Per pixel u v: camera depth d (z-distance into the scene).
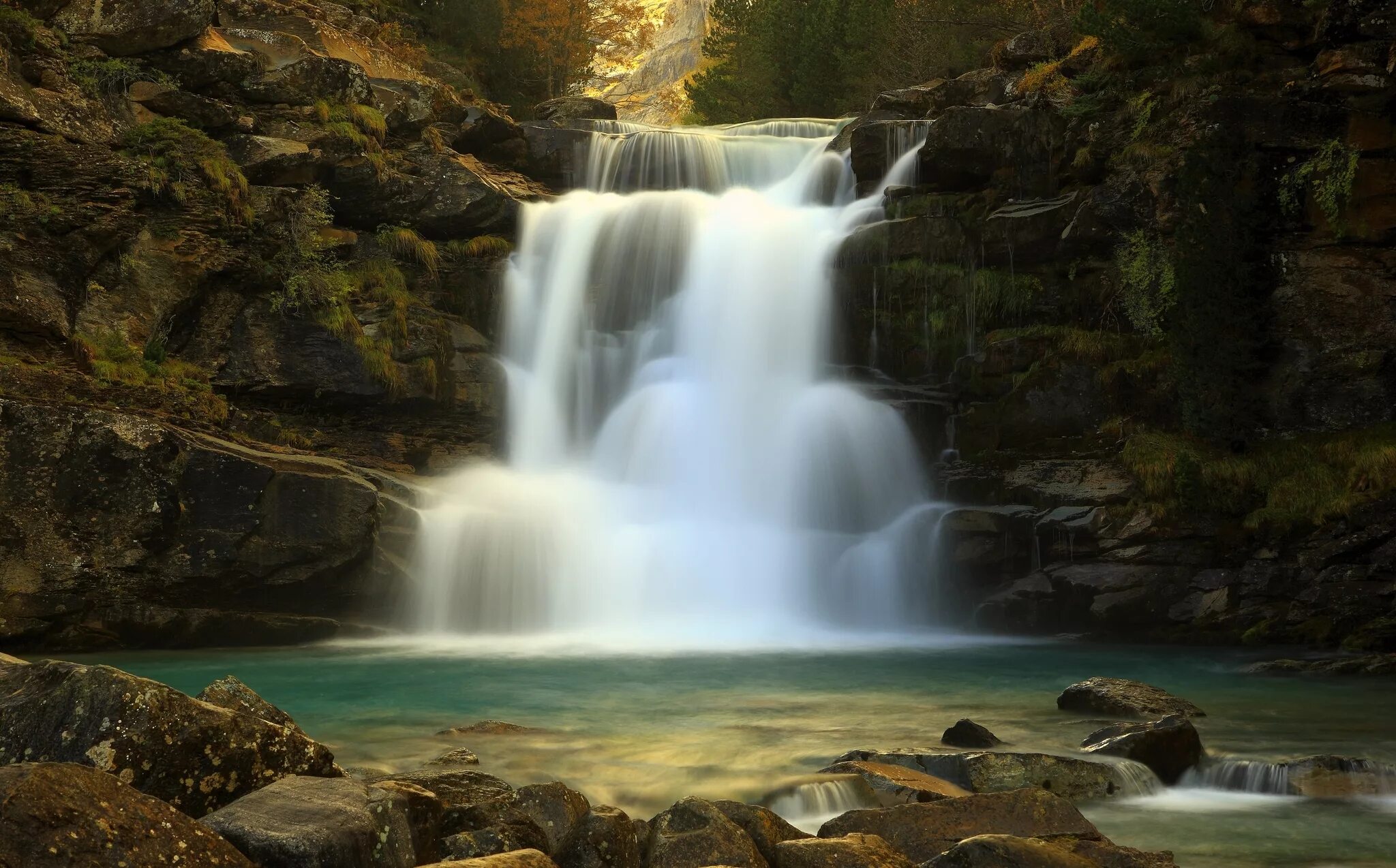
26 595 17.98
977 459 23.97
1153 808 9.30
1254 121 22.33
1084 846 7.36
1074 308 25.17
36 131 21.98
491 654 18.67
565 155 32.41
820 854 6.70
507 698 14.32
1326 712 13.38
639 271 27.92
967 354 25.30
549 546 21.86
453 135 30.56
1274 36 23.20
